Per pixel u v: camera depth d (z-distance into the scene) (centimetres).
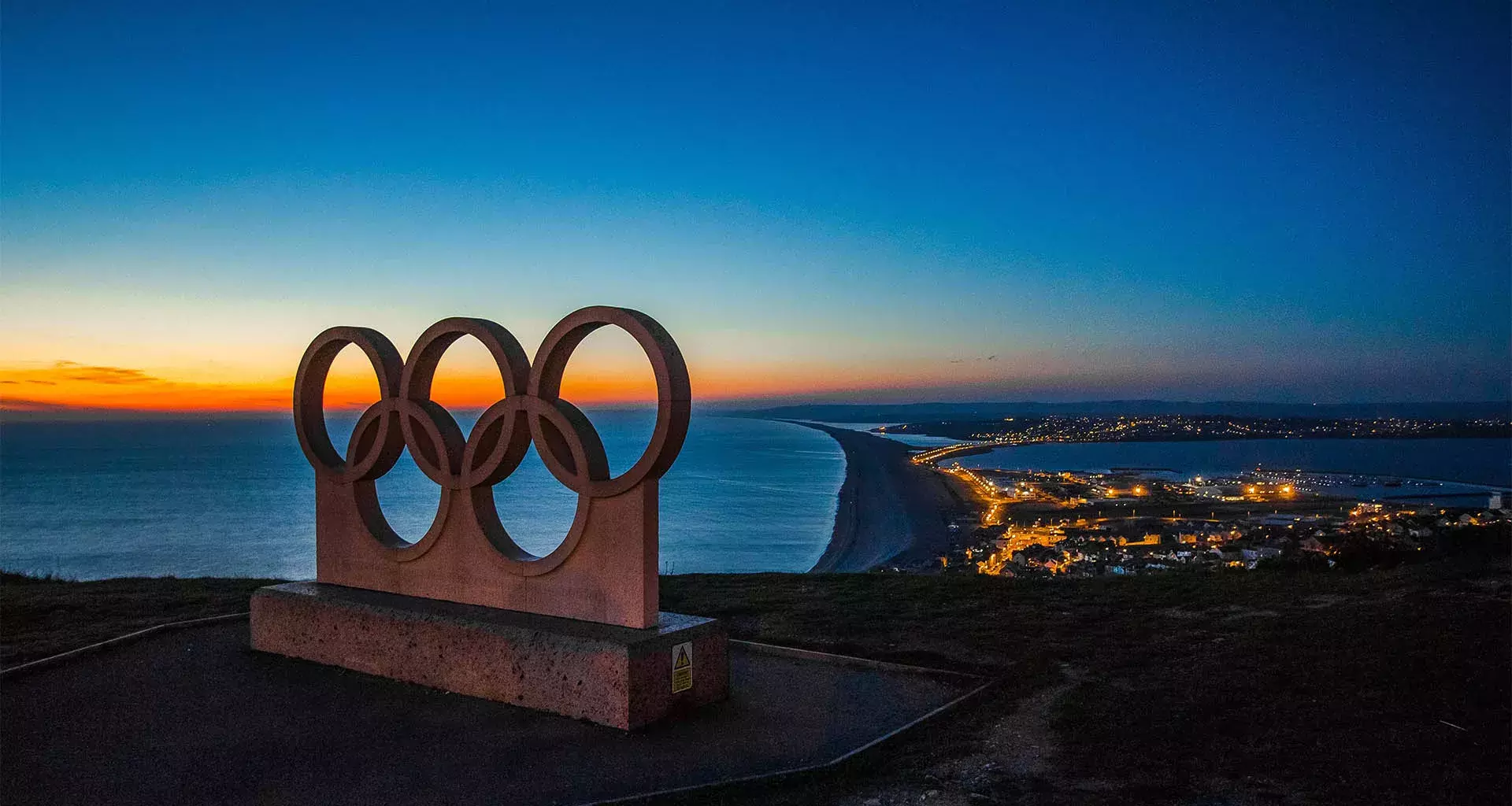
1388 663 891
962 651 1094
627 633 864
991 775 694
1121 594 1415
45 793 689
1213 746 714
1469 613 1077
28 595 1483
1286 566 1758
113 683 973
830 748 784
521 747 785
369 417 1079
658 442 853
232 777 721
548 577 944
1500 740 689
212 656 1080
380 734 817
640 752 771
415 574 1048
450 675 941
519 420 961
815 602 1396
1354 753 680
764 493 10544
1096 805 621
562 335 923
